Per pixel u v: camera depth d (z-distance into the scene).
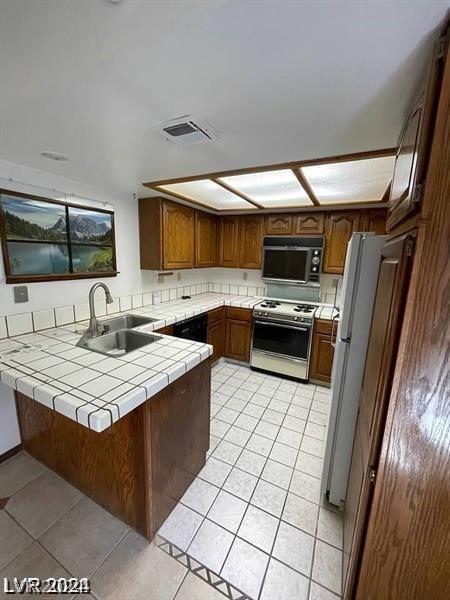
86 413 1.00
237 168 1.78
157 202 2.64
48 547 1.36
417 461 0.78
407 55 0.74
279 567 1.29
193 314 2.80
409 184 0.76
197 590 1.20
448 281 0.66
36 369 1.36
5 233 1.74
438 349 0.69
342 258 3.06
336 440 1.53
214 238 3.63
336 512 1.58
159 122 1.18
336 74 0.84
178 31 0.68
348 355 1.44
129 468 1.36
